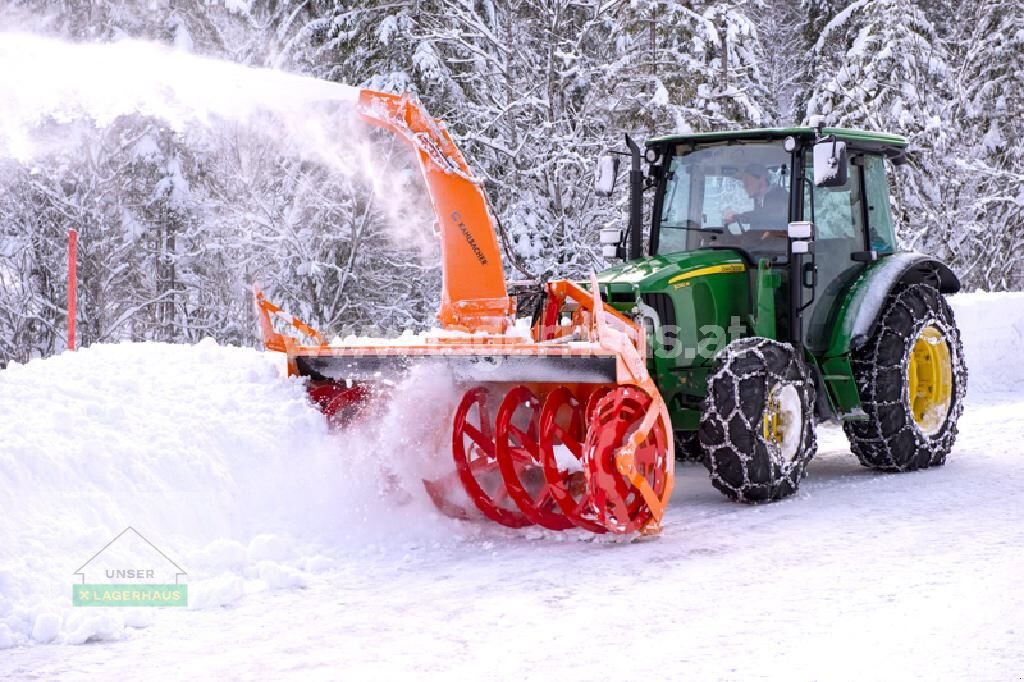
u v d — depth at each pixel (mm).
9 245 18547
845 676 3645
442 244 6527
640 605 4555
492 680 3666
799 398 6926
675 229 7691
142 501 5355
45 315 19141
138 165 18812
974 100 25984
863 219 7898
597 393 5746
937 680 3590
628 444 5508
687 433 8352
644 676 3682
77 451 5391
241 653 4012
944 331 8102
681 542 5703
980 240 25797
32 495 5051
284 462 6031
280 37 17969
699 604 4555
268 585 4945
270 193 17531
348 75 17703
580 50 17531
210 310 19438
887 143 7949
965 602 4492
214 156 18281
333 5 18125
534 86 16656
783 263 7289
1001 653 3855
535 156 16469
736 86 21125
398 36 17344
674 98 19766
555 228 16812
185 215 18969
